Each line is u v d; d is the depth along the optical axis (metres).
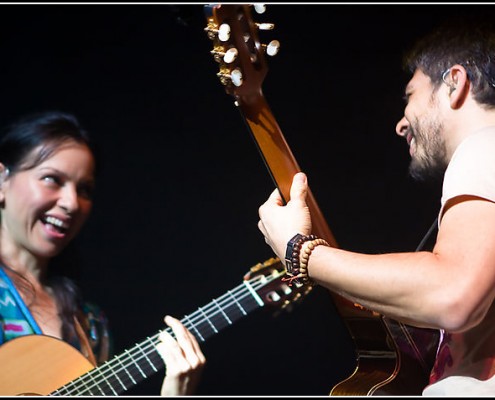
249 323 7.29
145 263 7.45
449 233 2.65
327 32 7.34
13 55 7.38
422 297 2.55
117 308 7.39
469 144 2.80
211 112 7.54
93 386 4.40
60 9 7.41
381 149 7.27
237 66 3.42
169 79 7.53
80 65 7.48
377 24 7.25
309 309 7.25
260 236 7.42
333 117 7.33
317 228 3.40
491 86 3.02
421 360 3.48
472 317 2.54
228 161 7.51
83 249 7.41
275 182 3.36
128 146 7.52
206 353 7.28
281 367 7.26
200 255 7.45
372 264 2.68
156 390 6.89
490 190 2.67
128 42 7.51
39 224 5.46
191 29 7.50
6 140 5.52
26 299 5.33
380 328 3.49
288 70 7.36
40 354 4.76
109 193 7.48
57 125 5.59
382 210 7.23
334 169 7.29
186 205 7.50
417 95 3.18
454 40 3.12
